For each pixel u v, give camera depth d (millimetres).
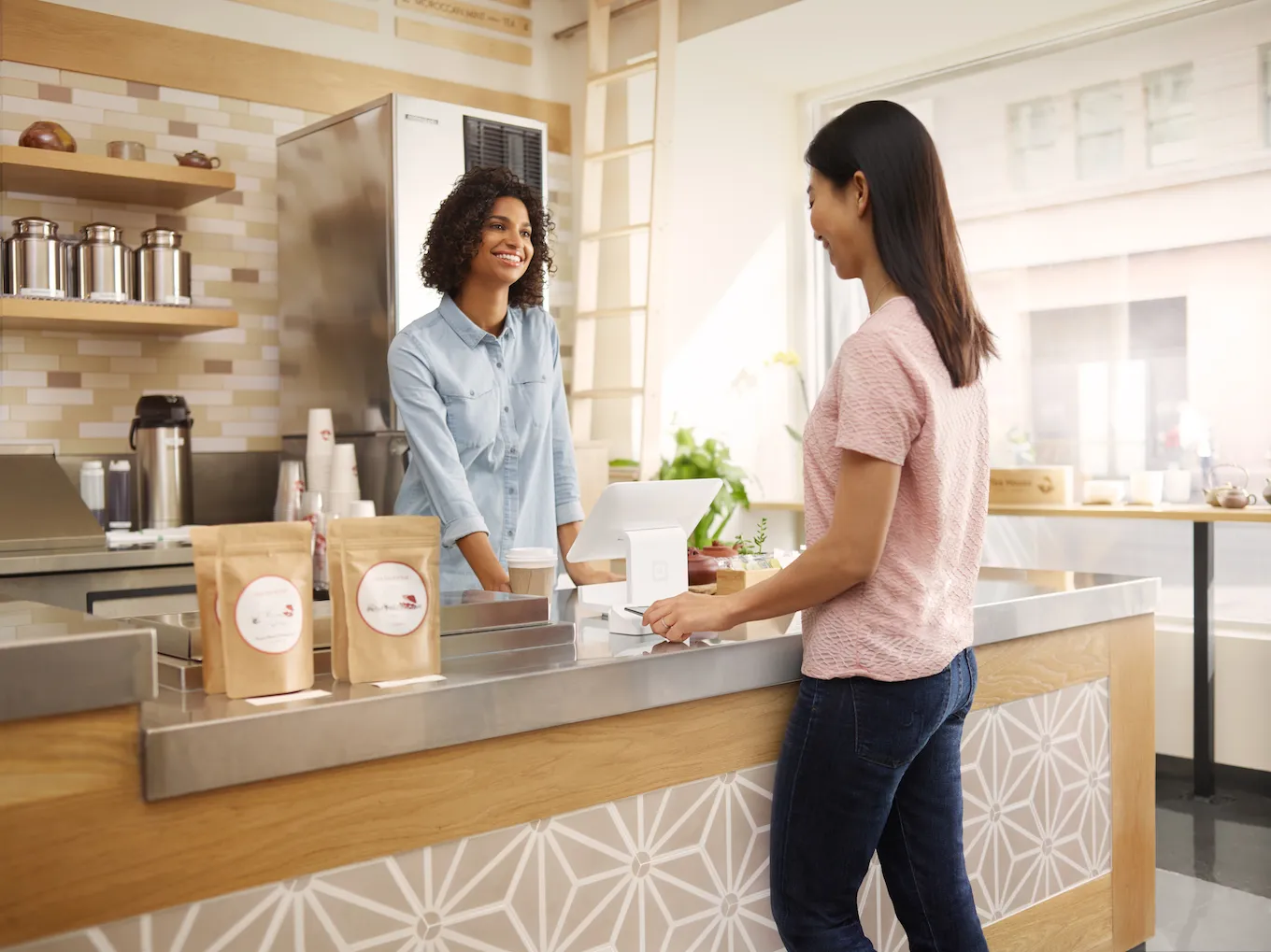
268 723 1214
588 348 4426
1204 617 3695
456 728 1358
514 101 4582
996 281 4418
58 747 1110
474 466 2410
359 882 1307
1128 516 3729
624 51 4570
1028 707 2188
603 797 1538
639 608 1780
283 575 1323
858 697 1525
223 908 1211
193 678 1317
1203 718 3723
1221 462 3854
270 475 3932
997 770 2125
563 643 1598
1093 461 4172
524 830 1455
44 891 1104
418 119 3482
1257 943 2721
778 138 5023
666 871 1621
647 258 4531
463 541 2195
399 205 3441
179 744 1161
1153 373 4012
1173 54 3910
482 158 3646
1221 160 3820
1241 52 3756
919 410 1459
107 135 3619
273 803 1241
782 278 5074
